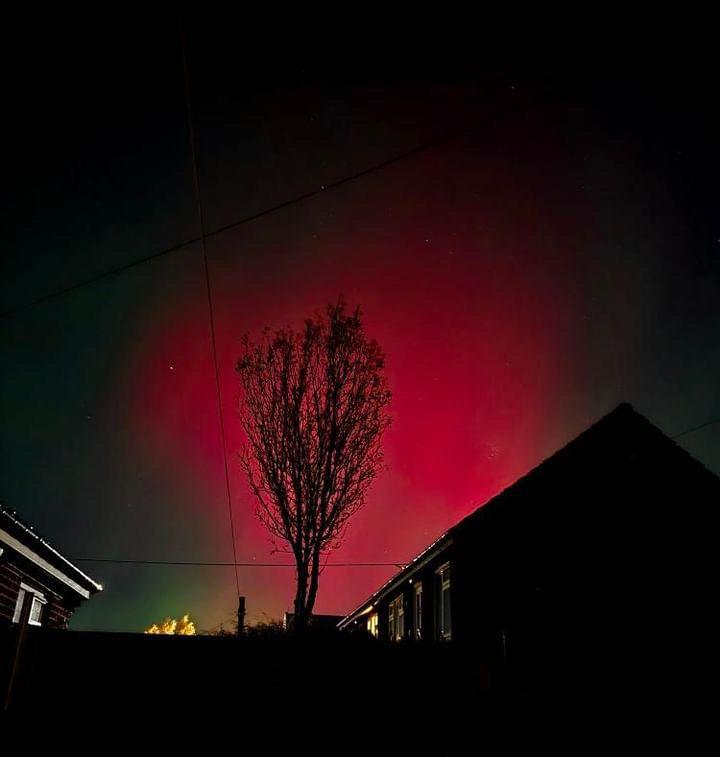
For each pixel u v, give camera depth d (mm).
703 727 12328
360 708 10484
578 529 15109
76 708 10156
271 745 10141
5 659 10141
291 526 14758
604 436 15852
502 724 10672
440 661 10945
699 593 14117
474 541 15672
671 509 14906
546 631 14109
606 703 12172
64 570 17703
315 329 16734
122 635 10703
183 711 10312
